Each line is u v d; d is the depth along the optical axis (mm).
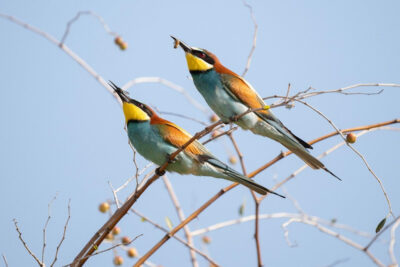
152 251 8430
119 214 8297
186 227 10406
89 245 8188
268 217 10750
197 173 10703
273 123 11633
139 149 11047
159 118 11062
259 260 9281
